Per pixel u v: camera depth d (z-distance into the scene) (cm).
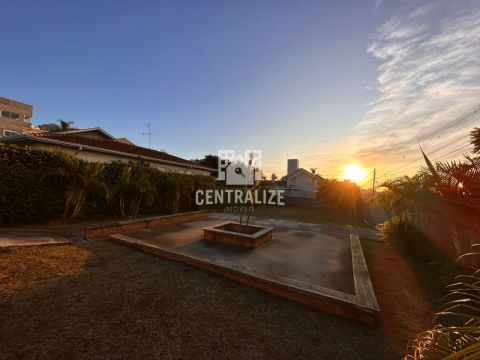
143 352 199
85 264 400
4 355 187
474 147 397
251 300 302
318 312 280
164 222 803
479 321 143
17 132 2639
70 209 700
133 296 297
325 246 588
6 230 537
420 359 129
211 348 209
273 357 202
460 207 381
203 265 400
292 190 2391
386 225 615
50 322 234
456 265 378
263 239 598
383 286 381
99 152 1129
